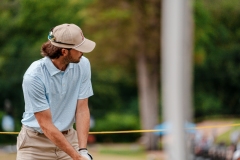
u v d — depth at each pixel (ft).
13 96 226.79
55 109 27.61
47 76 26.91
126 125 220.02
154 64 185.26
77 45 26.53
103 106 244.42
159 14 178.50
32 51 226.17
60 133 26.84
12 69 228.02
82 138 27.84
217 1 230.07
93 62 184.96
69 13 212.43
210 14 212.64
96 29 181.57
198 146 95.55
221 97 247.70
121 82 245.86
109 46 181.27
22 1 220.84
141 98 192.44
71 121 28.17
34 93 26.68
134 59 185.78
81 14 183.73
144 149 184.14
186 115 13.91
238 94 246.06
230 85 246.47
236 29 238.48
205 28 188.34
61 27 26.71
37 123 27.99
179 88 13.84
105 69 229.86
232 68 241.96
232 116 245.86
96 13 180.75
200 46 185.68
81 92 28.04
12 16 235.20
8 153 119.65
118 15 177.99
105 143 216.13
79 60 27.12
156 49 180.45
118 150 180.04
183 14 13.80
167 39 13.85
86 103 28.37
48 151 28.48
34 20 221.66
